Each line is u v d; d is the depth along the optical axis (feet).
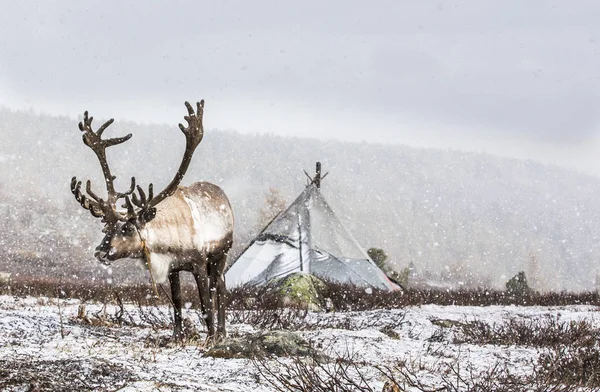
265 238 118.21
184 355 38.83
